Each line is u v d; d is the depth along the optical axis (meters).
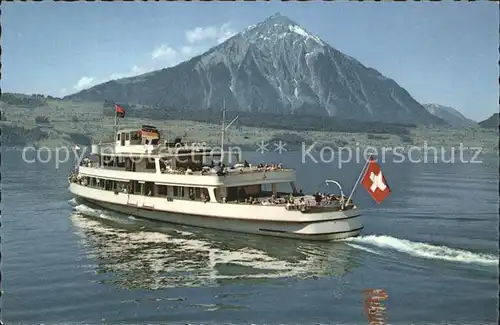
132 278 28.61
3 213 50.47
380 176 33.75
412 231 41.00
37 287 27.19
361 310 23.48
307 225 35.12
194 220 40.75
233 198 40.56
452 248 33.97
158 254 33.53
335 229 35.03
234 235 38.06
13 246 36.22
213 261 31.70
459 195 70.69
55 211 51.75
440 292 25.62
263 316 22.98
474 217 48.84
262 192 43.34
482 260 30.78
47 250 35.06
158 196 43.03
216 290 26.53
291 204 35.56
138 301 25.03
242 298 25.38
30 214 49.88
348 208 35.59
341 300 24.86
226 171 39.16
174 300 25.22
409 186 86.94
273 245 34.97
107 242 37.06
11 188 75.44
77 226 43.00
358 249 33.25
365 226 43.44
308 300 25.00
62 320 22.72
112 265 31.17
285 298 25.34
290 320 22.53
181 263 31.44
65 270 30.25
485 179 104.44
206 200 39.34
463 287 26.22
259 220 36.72
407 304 24.17
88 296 25.83
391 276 28.22
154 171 43.81
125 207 46.62
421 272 28.77
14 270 30.27
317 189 80.38
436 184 91.31
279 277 28.50
